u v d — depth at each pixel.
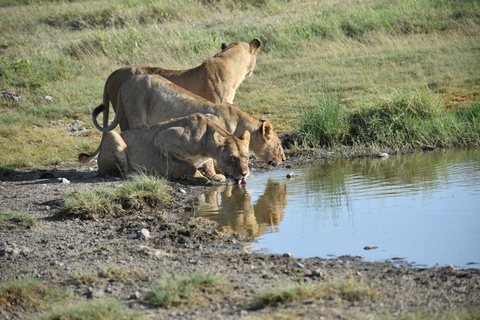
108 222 12.10
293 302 7.48
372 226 10.88
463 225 10.54
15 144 21.44
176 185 15.31
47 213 12.83
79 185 15.30
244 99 25.75
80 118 25.28
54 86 29.12
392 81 25.73
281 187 14.56
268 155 16.42
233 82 18.81
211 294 7.92
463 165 15.41
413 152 17.84
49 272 9.23
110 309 7.42
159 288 7.98
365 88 25.06
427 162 16.16
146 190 13.57
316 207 12.45
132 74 18.19
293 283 8.02
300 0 41.44
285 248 10.02
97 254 10.00
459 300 7.44
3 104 27.09
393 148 18.41
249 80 28.16
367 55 29.75
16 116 25.11
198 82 18.12
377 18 34.31
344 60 29.47
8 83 29.44
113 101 18.52
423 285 8.01
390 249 9.62
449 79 24.95
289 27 34.41
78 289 8.44
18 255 10.20
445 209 11.55
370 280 8.27
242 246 10.27
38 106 26.73
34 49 35.09
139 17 41.28
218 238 10.70
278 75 28.42
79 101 26.97
